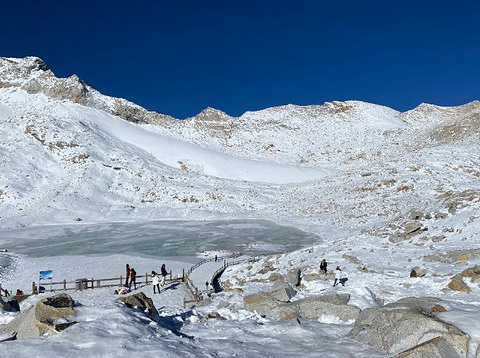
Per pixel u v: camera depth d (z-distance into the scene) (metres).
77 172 70.00
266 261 29.00
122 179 71.69
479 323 8.84
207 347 9.08
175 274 29.16
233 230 50.28
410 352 7.80
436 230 26.17
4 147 72.50
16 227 51.84
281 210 61.94
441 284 15.82
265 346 9.60
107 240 44.62
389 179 62.44
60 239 45.16
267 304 13.77
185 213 61.88
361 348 9.33
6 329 10.46
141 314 10.48
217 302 16.47
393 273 19.09
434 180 59.81
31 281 28.28
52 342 7.98
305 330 10.88
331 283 18.55
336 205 58.72
